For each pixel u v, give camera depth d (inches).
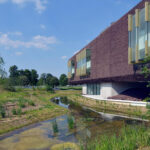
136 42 822.5
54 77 3469.5
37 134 456.8
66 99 1542.8
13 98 1093.8
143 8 781.3
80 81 1811.0
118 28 1040.8
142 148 271.7
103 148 273.9
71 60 2171.5
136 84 1193.4
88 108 933.8
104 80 1219.2
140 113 668.7
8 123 554.6
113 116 678.5
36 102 1115.9
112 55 1109.7
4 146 371.6
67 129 501.7
